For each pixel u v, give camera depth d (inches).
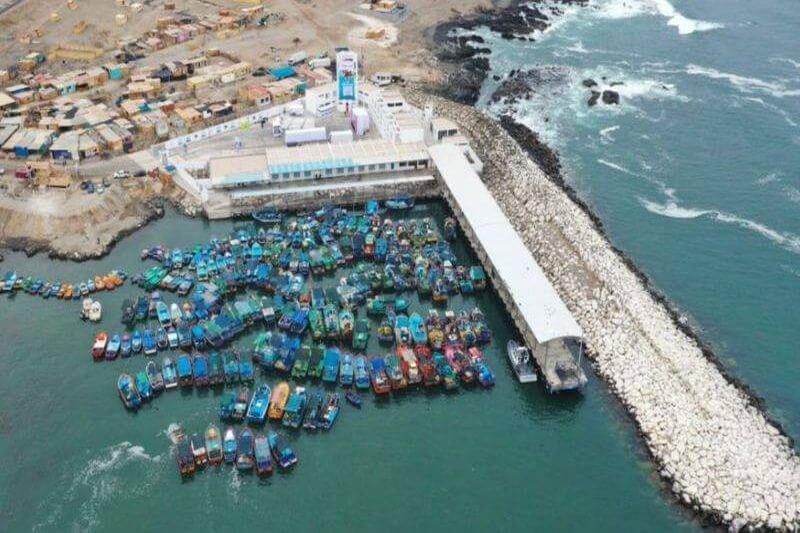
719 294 5541.3
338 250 5880.9
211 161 6658.5
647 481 4124.0
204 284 5457.7
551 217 6102.4
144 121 7209.6
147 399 4574.3
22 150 6678.2
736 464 4089.6
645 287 5487.2
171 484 4087.1
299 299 5364.2
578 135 7711.6
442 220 6441.9
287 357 4788.4
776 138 7573.8
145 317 5211.6
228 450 4178.2
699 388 4557.1
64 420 4458.7
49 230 5984.3
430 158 6747.1
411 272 5659.5
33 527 3880.4
